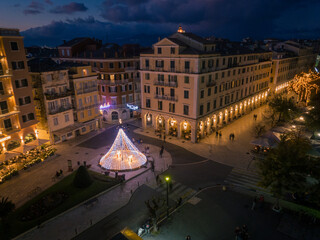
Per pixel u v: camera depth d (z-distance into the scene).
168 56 45.56
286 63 86.50
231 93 55.72
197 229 23.78
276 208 26.17
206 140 47.56
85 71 50.59
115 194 30.00
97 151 43.16
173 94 47.19
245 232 21.81
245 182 32.25
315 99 61.56
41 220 25.09
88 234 23.34
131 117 64.44
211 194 29.62
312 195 23.70
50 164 38.34
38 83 42.78
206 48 44.94
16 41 36.62
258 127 53.59
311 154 32.22
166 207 27.25
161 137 49.50
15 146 38.31
